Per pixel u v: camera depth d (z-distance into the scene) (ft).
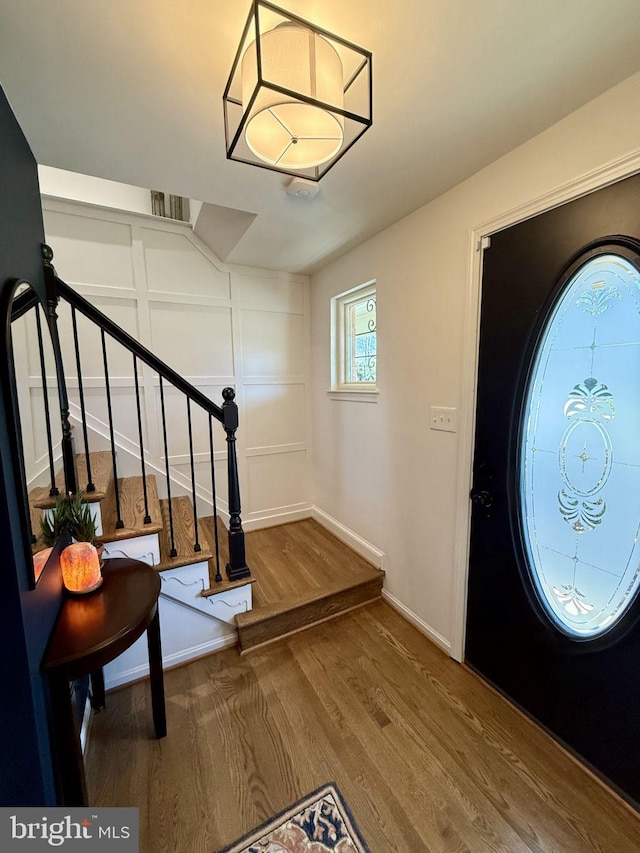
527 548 4.80
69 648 3.16
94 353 7.62
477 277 5.14
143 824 3.74
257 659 6.03
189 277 8.50
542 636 4.67
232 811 3.86
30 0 2.64
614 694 3.95
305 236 7.16
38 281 4.27
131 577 4.32
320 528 10.12
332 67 2.77
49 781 3.02
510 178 4.58
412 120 3.97
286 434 10.30
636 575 3.72
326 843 3.58
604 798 3.96
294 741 4.63
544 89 3.57
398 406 6.91
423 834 3.65
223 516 9.50
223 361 9.13
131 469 8.17
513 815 3.81
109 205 7.73
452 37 3.00
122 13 2.77
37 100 3.59
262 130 3.18
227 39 3.01
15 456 2.76
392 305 6.83
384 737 4.68
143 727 4.83
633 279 3.58
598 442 3.98
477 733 4.73
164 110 3.80
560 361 4.29
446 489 5.94
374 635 6.60
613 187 3.66
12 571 2.62
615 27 2.92
